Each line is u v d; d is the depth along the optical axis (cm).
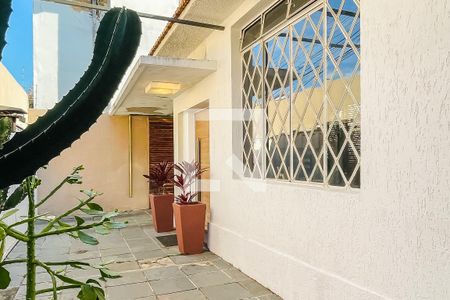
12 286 360
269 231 344
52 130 81
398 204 208
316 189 277
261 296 324
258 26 392
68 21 885
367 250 229
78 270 409
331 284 257
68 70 898
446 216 182
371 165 227
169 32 482
